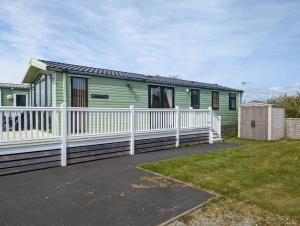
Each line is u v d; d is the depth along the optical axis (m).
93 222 3.35
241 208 3.85
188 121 10.38
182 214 3.63
